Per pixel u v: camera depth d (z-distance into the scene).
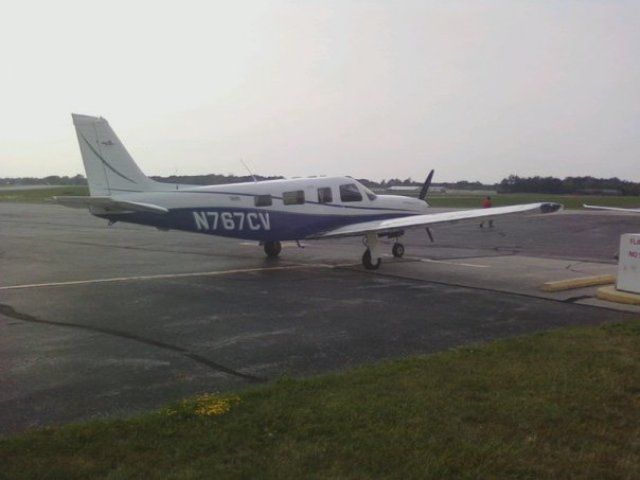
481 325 8.19
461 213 13.85
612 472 3.67
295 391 5.10
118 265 15.05
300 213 14.46
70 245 20.55
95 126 14.01
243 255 17.36
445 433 4.19
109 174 14.16
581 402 4.80
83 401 5.15
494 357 6.16
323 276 13.02
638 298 9.65
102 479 3.56
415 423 4.36
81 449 3.96
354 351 6.82
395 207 15.79
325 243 21.05
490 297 10.42
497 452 3.90
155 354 6.68
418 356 6.50
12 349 6.88
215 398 4.91
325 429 4.26
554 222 32.72
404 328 7.99
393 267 14.61
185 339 7.38
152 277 12.88
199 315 8.84
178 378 5.81
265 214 14.13
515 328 8.00
